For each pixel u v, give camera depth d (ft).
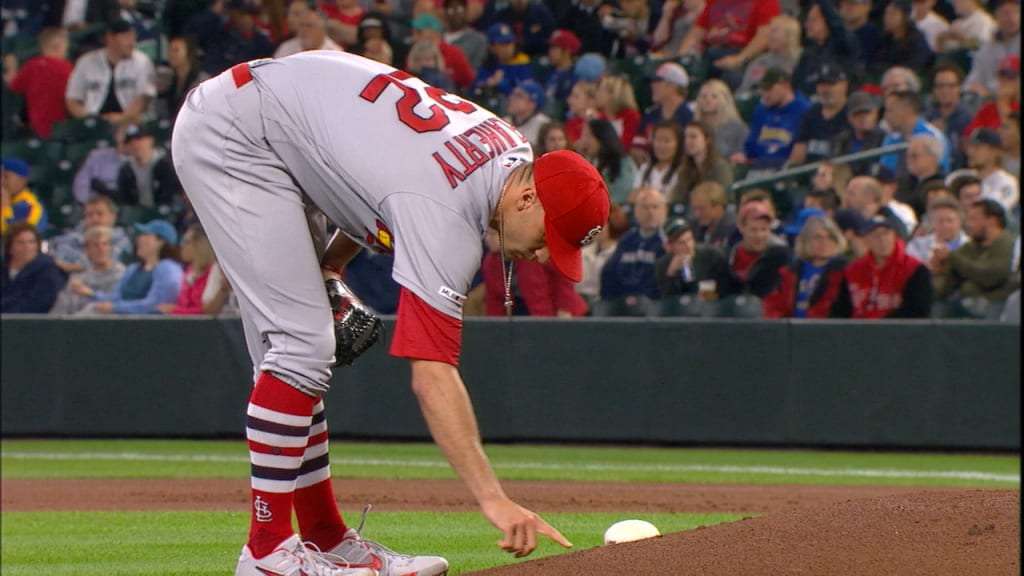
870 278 115.55
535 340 117.19
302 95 37.68
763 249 117.91
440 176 36.11
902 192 119.75
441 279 35.45
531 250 37.63
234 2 139.74
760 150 125.59
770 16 128.77
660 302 119.65
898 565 34.58
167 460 108.17
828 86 123.65
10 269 127.65
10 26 143.43
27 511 78.79
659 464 105.09
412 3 138.00
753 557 35.94
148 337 122.31
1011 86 120.78
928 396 112.06
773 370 114.42
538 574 36.42
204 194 38.04
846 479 95.45
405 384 119.03
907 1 127.24
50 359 123.03
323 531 42.11
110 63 139.33
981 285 115.55
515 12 135.33
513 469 100.78
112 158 136.56
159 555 60.39
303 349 37.58
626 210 125.49
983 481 94.17
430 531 67.10
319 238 41.47
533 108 129.90
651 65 130.62
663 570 35.42
